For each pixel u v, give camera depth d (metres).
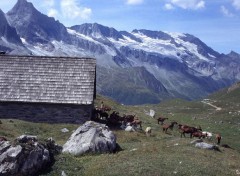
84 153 38.53
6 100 62.94
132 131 58.12
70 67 66.44
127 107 96.31
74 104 62.06
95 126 41.75
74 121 62.19
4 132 48.06
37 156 31.30
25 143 31.73
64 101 62.31
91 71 65.56
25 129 54.12
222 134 81.12
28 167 30.31
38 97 63.12
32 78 65.69
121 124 62.47
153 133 59.84
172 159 35.44
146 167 32.44
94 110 65.62
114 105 90.88
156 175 30.83
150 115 93.44
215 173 32.34
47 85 64.56
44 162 32.06
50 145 35.66
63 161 34.34
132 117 64.56
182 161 34.78
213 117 123.62
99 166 33.59
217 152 42.03
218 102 184.00
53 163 33.44
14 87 64.69
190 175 31.03
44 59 68.00
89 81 64.44
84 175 32.12
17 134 49.50
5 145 30.72
